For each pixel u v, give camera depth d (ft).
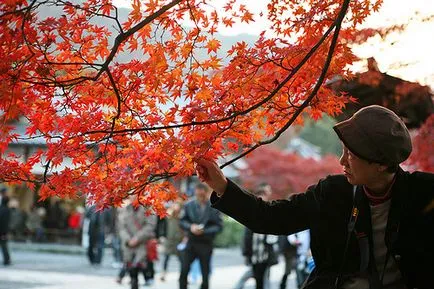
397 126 16.80
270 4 21.27
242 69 20.59
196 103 20.17
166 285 96.02
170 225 101.04
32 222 171.63
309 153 258.98
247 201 18.10
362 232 17.17
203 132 19.67
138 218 77.61
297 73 21.31
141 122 20.38
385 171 16.93
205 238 71.15
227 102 20.36
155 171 19.84
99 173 20.36
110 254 155.63
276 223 18.04
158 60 20.08
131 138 20.42
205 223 71.20
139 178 19.99
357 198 17.34
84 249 158.30
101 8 19.07
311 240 17.80
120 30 18.90
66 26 18.90
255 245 67.87
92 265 120.88
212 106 20.25
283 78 21.13
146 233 77.20
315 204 17.72
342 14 19.65
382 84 39.42
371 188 17.16
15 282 90.43
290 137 248.32
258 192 75.56
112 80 19.06
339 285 17.28
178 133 19.84
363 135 16.70
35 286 87.30
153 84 20.11
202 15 20.30
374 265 17.04
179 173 19.65
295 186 167.84
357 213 17.28
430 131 44.06
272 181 170.40
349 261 17.31
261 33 21.08
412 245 16.99
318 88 20.30
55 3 18.81
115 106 20.40
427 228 16.99
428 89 40.63
